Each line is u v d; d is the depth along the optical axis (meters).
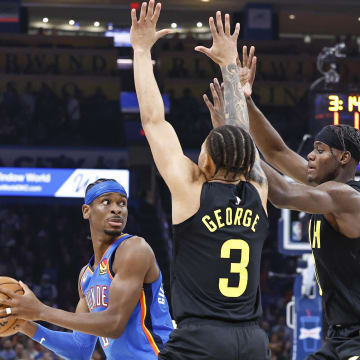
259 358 6.12
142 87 6.62
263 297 38.34
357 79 45.25
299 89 46.62
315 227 7.52
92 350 8.42
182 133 45.12
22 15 48.25
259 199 6.43
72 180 40.47
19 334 29.50
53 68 47.31
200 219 6.18
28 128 43.59
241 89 6.89
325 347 7.61
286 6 46.81
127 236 8.00
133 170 43.50
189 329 6.05
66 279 39.62
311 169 7.62
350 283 7.33
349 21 48.81
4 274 39.25
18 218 42.12
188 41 48.97
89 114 44.94
